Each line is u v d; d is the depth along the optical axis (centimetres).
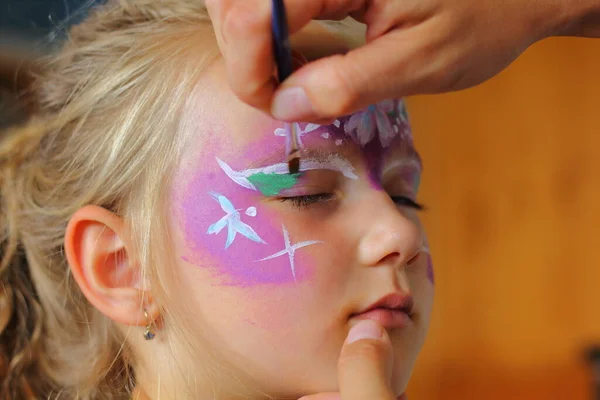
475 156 181
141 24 97
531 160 177
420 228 90
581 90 174
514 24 62
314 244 78
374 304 78
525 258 177
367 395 66
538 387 173
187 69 85
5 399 103
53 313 102
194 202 80
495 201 179
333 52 82
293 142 76
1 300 102
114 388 95
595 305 171
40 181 101
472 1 60
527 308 176
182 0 100
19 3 143
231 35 56
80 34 103
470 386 178
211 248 79
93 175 91
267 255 78
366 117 82
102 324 97
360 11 61
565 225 174
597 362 154
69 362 101
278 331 78
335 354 78
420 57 59
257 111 80
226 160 79
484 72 63
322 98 56
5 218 104
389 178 87
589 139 173
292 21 58
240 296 78
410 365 81
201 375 84
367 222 79
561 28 67
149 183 84
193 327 82
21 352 103
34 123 106
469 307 181
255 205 79
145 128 86
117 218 88
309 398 77
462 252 182
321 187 79
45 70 107
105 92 93
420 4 58
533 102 177
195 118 82
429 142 185
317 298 77
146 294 85
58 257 99
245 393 83
